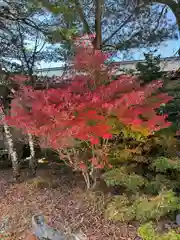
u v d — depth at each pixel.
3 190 3.74
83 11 4.13
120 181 3.09
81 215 2.89
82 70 3.11
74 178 3.87
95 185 3.33
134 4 5.09
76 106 2.63
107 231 2.59
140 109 2.78
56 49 4.93
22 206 3.23
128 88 2.94
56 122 2.61
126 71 4.38
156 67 5.04
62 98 2.77
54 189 3.57
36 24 4.52
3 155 5.04
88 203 3.10
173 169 3.34
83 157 3.34
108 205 2.93
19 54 5.04
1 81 4.31
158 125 2.96
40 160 4.63
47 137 2.88
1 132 4.77
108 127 2.67
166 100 2.93
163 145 3.63
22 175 4.19
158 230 2.47
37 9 3.72
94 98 2.60
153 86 2.94
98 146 3.27
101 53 3.09
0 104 3.92
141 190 3.12
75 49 3.19
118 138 3.67
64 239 2.50
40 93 2.91
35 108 2.79
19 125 2.94
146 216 2.58
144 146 3.63
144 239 2.32
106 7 4.91
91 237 2.52
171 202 2.64
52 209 3.06
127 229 2.59
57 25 3.88
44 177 3.94
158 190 3.02
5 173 4.46
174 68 6.03
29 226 2.82
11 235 2.73
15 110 2.97
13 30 4.91
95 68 3.08
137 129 2.93
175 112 4.12
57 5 3.23
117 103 2.61
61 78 3.57
